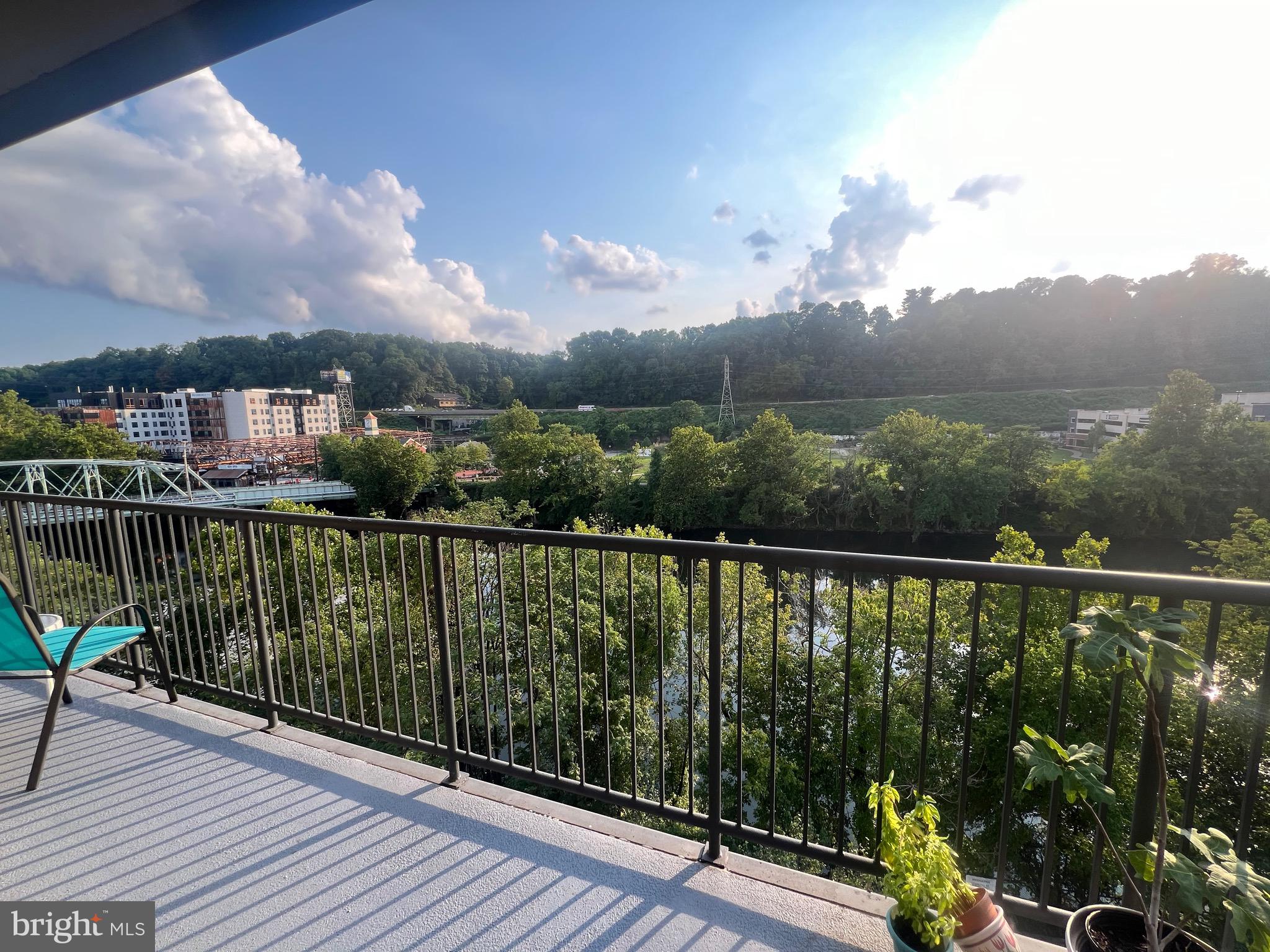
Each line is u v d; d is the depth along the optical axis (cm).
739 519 4356
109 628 267
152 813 205
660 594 185
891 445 4100
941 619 1418
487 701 223
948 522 3944
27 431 5262
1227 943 125
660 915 158
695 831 1051
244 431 8519
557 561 1498
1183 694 1030
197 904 163
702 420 7194
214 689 283
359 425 10119
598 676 1405
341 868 177
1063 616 1344
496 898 165
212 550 278
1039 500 3709
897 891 124
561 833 193
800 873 172
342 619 1282
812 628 165
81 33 203
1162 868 110
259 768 233
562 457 5159
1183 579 121
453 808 207
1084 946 123
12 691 301
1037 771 124
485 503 4362
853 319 8619
